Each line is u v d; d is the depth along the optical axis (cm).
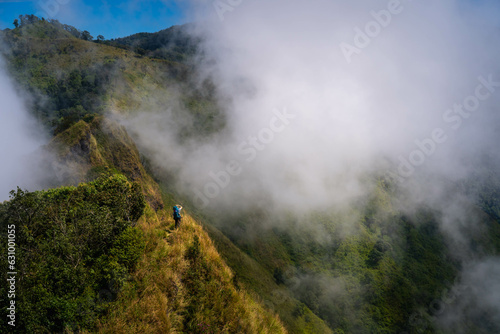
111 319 862
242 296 1289
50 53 14300
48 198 1224
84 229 1071
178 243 1310
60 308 808
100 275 970
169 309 1011
